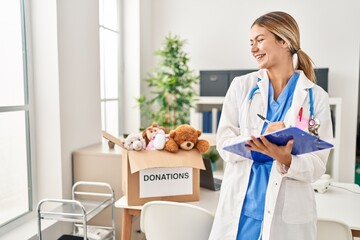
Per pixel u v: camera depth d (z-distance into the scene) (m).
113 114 3.55
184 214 1.53
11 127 2.06
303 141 1.01
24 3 2.12
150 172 1.78
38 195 2.28
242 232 1.24
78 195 2.37
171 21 3.95
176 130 1.87
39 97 2.22
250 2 3.71
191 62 3.92
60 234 2.21
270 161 1.24
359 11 3.46
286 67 1.23
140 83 3.73
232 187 1.28
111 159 2.30
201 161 1.84
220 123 1.35
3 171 2.01
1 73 1.97
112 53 3.49
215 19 3.82
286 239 1.19
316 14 3.57
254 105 1.28
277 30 1.15
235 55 3.79
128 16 3.65
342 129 3.59
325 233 1.41
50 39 2.17
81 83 2.49
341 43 3.53
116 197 2.32
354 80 3.54
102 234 2.15
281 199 1.19
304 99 1.20
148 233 1.66
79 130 2.47
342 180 3.63
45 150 2.24
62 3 2.21
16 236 1.94
